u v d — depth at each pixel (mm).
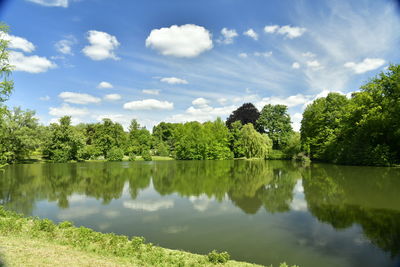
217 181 24641
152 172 32531
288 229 11000
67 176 28750
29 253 6438
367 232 10469
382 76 33750
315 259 8203
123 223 11977
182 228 11250
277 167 37625
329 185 21125
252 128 59344
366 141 35406
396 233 10258
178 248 9109
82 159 55500
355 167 33062
